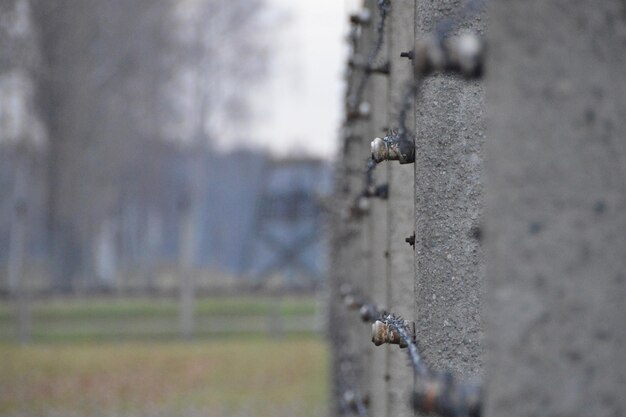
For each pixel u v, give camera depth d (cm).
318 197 4134
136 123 14888
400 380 941
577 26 333
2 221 16262
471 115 473
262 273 14412
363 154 1275
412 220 912
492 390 334
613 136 331
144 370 5884
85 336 8250
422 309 539
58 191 13662
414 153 625
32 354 6912
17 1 11312
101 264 16112
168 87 15700
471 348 475
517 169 336
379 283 1141
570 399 324
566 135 333
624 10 332
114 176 14512
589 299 327
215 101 16538
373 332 649
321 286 7188
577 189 331
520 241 333
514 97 338
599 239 330
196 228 16712
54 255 14212
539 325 329
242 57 16412
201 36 15912
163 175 17125
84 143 13525
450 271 493
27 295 8819
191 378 5506
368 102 1230
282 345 7688
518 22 338
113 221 17412
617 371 323
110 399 4712
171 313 9606
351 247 1664
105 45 13500
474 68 349
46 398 4719
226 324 9075
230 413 4247
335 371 2516
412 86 527
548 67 334
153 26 14312
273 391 4931
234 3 16150
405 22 862
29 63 12075
